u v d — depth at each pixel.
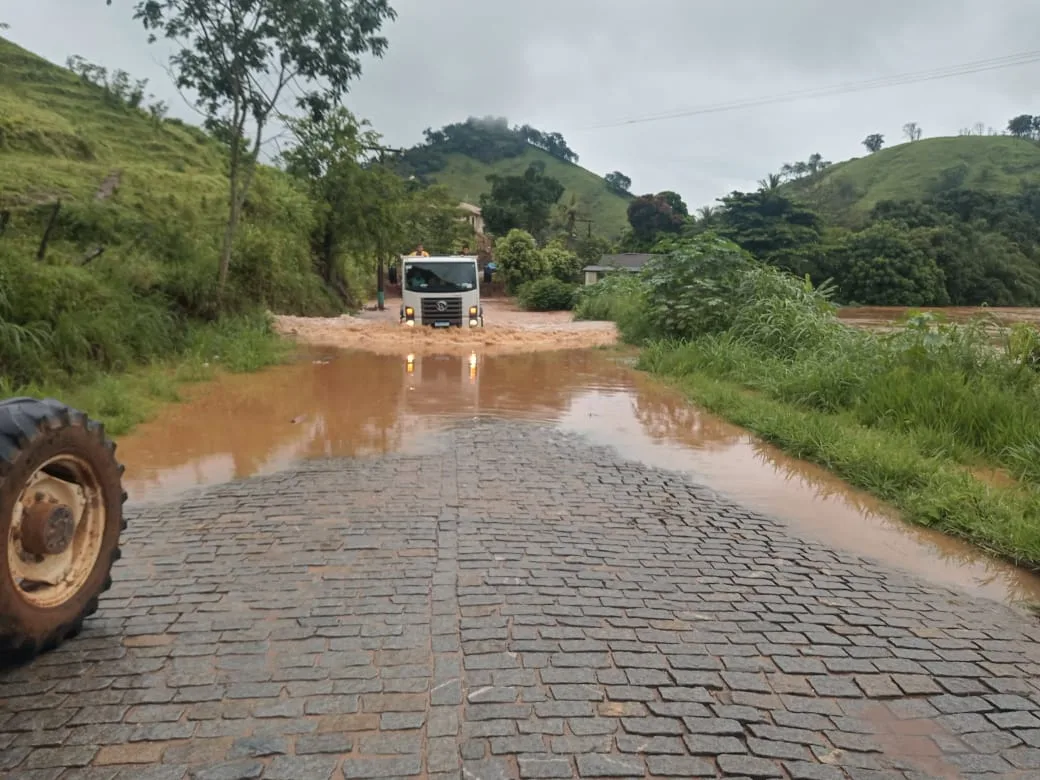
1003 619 4.11
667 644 3.66
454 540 4.99
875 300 52.62
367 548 4.82
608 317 27.20
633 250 73.19
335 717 3.00
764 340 13.55
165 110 26.23
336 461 7.01
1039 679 3.46
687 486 6.49
